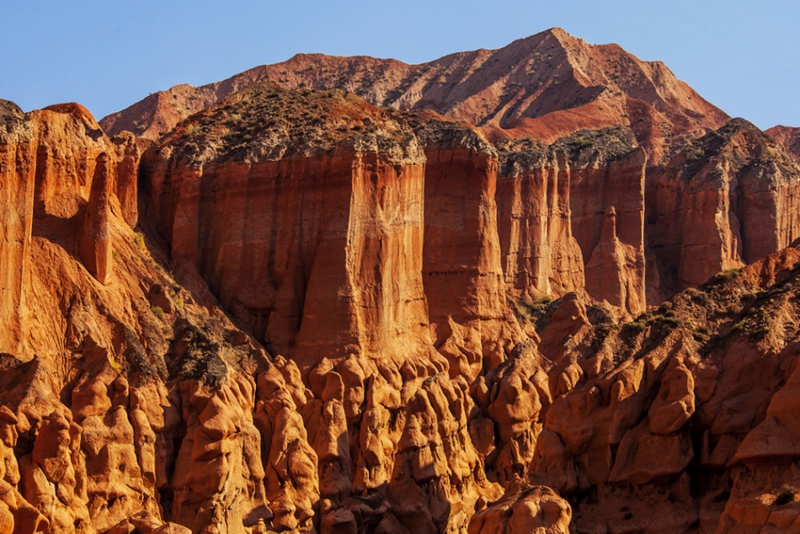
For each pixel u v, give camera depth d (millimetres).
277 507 76250
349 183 91000
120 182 88562
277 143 93188
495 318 101812
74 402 74312
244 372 83188
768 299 72938
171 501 74438
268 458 79312
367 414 84625
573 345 92562
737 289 75438
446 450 83500
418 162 97938
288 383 85062
